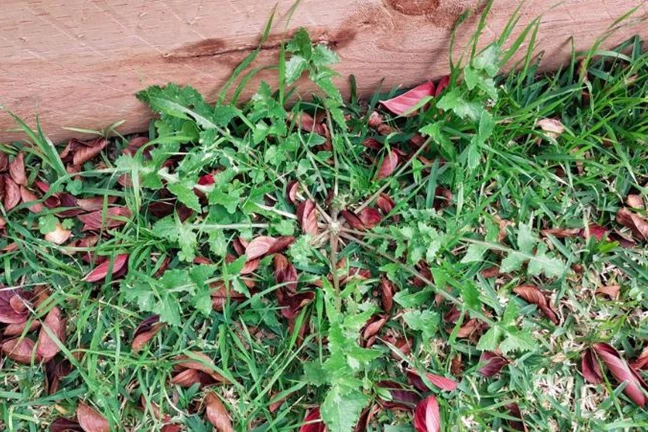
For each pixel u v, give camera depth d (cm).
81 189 91
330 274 90
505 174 93
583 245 93
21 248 89
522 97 94
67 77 84
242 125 92
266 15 81
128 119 91
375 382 89
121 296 88
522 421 89
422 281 90
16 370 88
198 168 87
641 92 94
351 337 84
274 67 87
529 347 86
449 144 87
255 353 89
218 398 87
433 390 88
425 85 91
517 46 85
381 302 91
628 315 93
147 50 83
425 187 93
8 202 90
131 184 90
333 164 92
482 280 92
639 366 91
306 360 89
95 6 77
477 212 88
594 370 90
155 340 89
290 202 91
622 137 95
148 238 89
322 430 85
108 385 88
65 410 88
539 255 90
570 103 95
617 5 87
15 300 88
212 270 85
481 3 83
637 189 95
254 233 91
